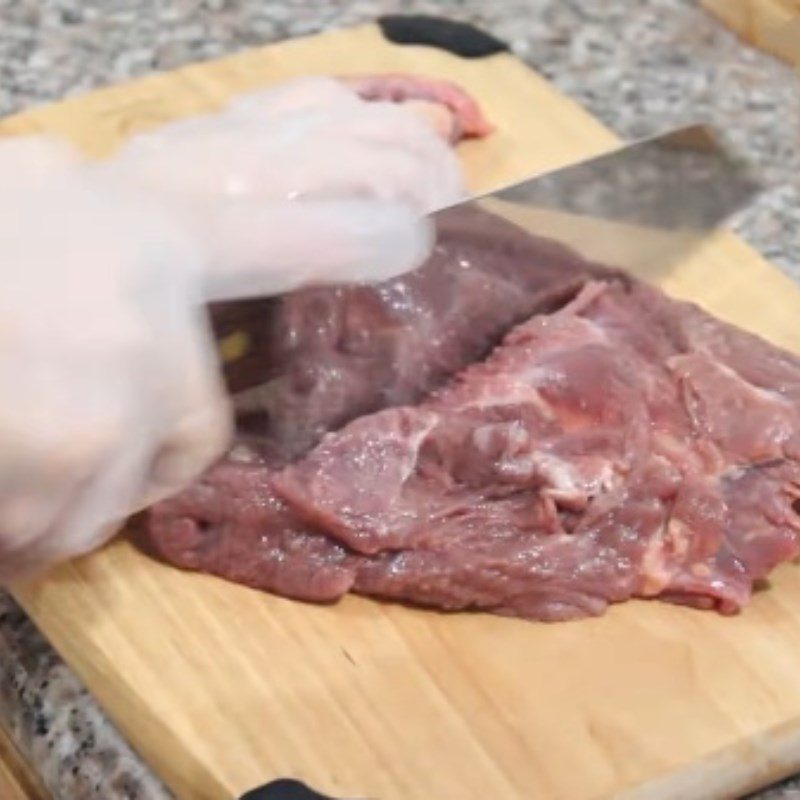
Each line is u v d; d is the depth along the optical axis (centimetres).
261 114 191
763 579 176
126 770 161
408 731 161
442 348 186
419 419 177
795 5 252
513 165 222
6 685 172
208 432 144
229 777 156
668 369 183
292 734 160
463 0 266
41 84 244
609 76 253
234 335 170
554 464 174
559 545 171
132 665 166
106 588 173
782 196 230
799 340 200
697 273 206
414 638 170
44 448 132
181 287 140
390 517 171
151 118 226
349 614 172
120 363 134
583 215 194
